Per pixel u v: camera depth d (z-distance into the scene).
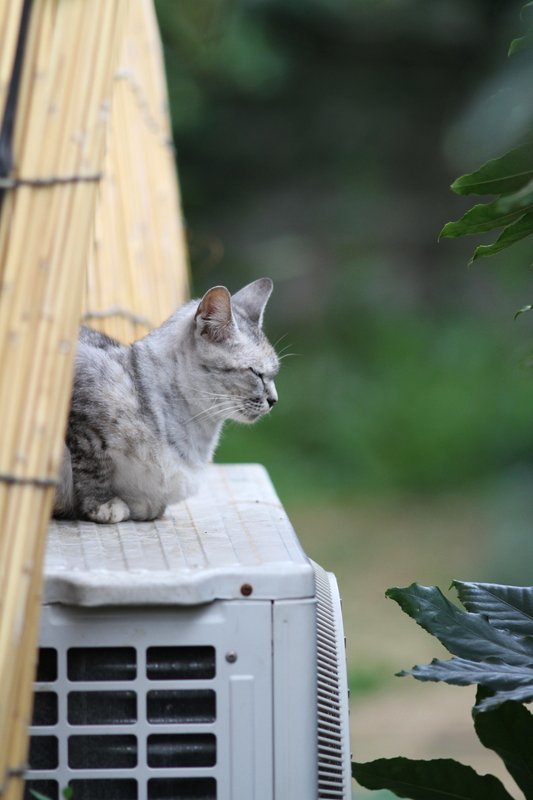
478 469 19.52
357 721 10.51
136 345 5.43
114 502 4.96
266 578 3.66
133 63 7.75
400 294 22.42
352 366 21.33
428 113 22.67
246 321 6.32
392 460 19.75
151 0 9.16
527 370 5.10
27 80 3.07
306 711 3.67
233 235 22.44
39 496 3.02
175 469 5.12
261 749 3.67
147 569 3.76
